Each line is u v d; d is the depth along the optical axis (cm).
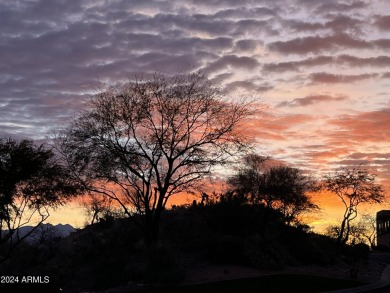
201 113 3281
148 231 3156
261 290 2256
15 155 2691
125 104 3188
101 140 3178
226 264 2997
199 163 3259
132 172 3191
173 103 3238
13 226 2817
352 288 2489
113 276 2797
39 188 2884
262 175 4356
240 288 2297
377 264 4212
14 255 3712
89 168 3167
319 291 2311
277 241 3391
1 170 2655
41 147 2847
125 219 3969
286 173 4366
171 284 2516
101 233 3822
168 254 2750
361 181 4662
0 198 2681
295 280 2580
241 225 3528
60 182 2983
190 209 4028
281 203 4409
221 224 3541
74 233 4294
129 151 3181
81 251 3506
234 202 3681
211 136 3316
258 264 2950
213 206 3728
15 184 2778
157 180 3198
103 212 4531
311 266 3344
